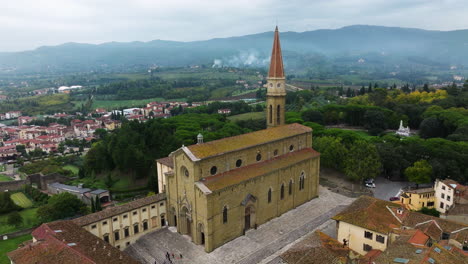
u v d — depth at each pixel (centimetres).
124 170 13512
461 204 8944
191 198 7944
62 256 5928
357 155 11575
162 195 8944
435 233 6638
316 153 10562
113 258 6212
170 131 18062
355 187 11762
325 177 12900
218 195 7688
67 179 14825
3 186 14038
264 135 9506
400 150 12731
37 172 16375
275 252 7800
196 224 7912
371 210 7531
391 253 5844
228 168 8312
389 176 12794
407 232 6631
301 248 6400
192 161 7525
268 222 9138
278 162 9412
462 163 11719
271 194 9131
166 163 10212
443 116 17538
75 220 7506
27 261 5950
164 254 7756
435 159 11888
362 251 7269
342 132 14962
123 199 12188
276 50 10556
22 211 11938
